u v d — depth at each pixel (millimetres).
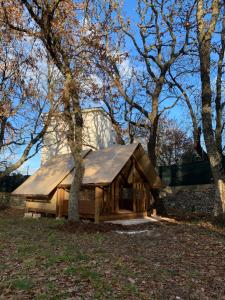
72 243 11578
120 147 19875
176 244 12055
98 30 18656
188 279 8336
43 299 6426
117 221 17734
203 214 21750
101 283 7348
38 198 21297
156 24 22812
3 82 21062
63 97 17156
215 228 15344
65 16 16734
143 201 19984
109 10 19109
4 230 14406
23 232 13836
